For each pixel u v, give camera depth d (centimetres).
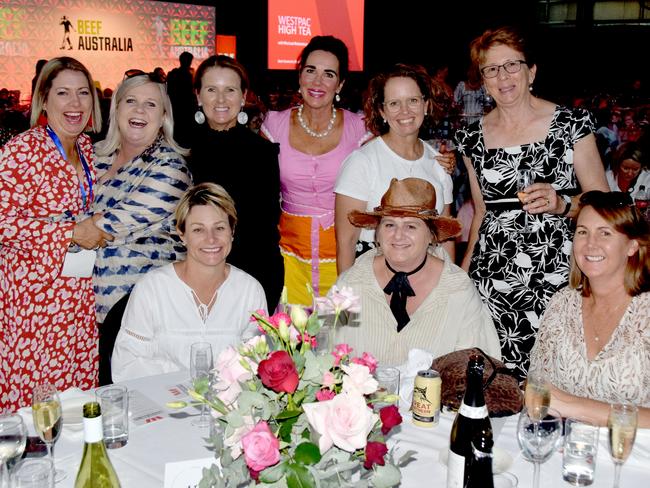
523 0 1409
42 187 315
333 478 143
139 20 1205
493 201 346
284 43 1307
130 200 324
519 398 220
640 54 1451
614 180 576
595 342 261
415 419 215
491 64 329
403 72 343
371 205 360
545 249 328
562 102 1086
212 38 1279
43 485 164
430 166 365
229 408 152
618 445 178
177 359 287
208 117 365
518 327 337
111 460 192
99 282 332
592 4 1427
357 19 1341
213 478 149
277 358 141
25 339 320
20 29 1103
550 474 189
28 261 315
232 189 350
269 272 360
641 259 251
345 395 141
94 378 340
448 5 1415
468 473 171
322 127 397
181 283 288
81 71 323
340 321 287
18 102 1064
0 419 188
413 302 284
